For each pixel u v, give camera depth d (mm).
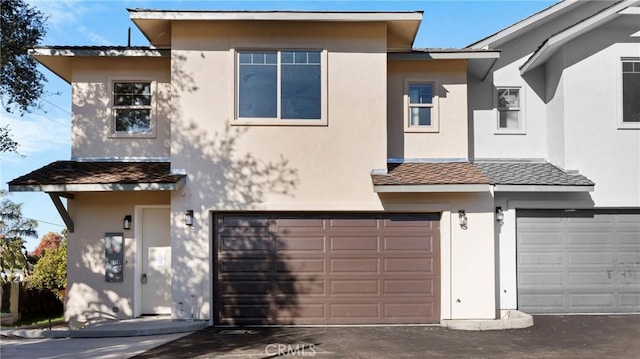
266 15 11719
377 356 8938
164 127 13188
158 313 13023
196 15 11641
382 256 12102
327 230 12102
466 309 11953
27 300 16188
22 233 20422
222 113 11961
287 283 11977
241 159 11930
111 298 12695
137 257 12852
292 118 12047
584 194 13148
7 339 10562
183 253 11766
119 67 13211
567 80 13180
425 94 13453
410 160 13195
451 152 13219
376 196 11992
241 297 11898
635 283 13211
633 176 13156
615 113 13219
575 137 13148
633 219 13320
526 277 13227
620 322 12000
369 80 12125
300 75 12117
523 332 10977
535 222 13344
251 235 12023
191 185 11859
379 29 12148
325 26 12109
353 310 11977
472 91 14352
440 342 10055
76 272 12734
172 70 11953
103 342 10164
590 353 9141
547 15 13977
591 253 13258
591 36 13305
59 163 12883
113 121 13188
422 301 12047
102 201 12867
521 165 13891
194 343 9992
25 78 17344
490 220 12047
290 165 11969
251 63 12102
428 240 12164
